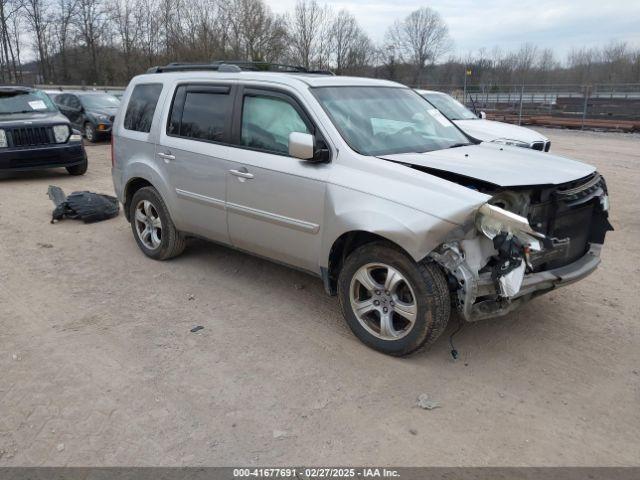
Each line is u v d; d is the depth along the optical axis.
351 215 3.91
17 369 3.84
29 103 11.51
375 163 3.97
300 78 4.61
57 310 4.79
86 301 4.98
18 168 10.36
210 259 6.09
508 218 3.38
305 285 5.36
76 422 3.29
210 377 3.77
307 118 4.36
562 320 4.65
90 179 11.17
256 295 5.12
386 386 3.68
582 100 27.83
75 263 5.98
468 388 3.66
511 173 3.88
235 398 3.53
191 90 5.36
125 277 5.57
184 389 3.62
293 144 4.09
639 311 4.85
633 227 7.59
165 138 5.51
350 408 3.44
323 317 4.68
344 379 3.75
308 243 4.36
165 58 49.12
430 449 3.09
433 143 4.69
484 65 62.44
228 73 5.07
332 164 4.16
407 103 5.09
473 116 11.60
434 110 5.34
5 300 5.00
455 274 3.55
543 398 3.57
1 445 3.09
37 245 6.62
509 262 3.52
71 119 18.44
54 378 3.74
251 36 47.19
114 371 3.82
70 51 54.78
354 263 4.04
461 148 4.70
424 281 3.66
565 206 3.99
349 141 4.19
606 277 5.68
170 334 4.36
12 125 10.27
